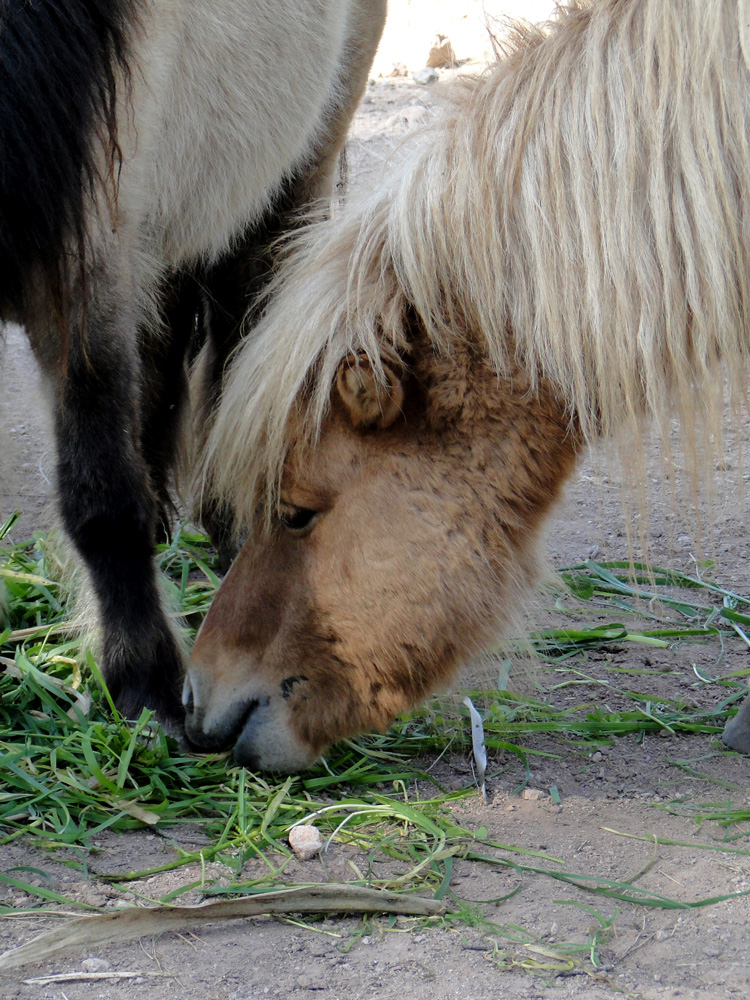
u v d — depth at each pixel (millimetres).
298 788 3338
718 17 2742
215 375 4961
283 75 4469
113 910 2686
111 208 3320
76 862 2920
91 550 3592
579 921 2742
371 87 13062
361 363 2959
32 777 3201
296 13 4426
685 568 5145
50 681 3650
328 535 3109
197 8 3896
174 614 4055
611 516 5676
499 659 3787
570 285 2898
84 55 3086
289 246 3586
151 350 4480
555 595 4750
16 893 2783
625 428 3086
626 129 2857
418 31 13734
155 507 3719
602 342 2895
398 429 3049
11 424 6539
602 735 3740
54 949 2527
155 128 3727
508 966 2553
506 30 3361
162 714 3557
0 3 2963
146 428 4648
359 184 3602
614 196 2865
